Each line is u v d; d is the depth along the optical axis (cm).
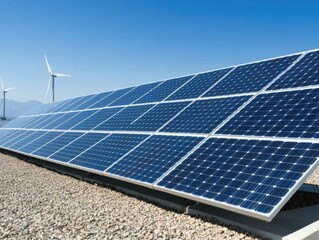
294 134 1022
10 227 1037
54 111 3422
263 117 1196
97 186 1623
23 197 1418
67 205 1280
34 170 2162
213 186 990
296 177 857
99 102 2666
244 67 1744
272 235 895
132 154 1435
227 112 1370
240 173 984
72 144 1978
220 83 1706
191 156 1188
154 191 1417
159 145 1386
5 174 2009
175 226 1018
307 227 910
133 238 930
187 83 1970
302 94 1209
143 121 1731
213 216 1067
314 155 893
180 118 1537
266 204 834
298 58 1506
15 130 3584
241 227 979
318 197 1367
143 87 2414
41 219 1110
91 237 941
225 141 1171
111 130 1855
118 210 1205
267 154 999
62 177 1895
